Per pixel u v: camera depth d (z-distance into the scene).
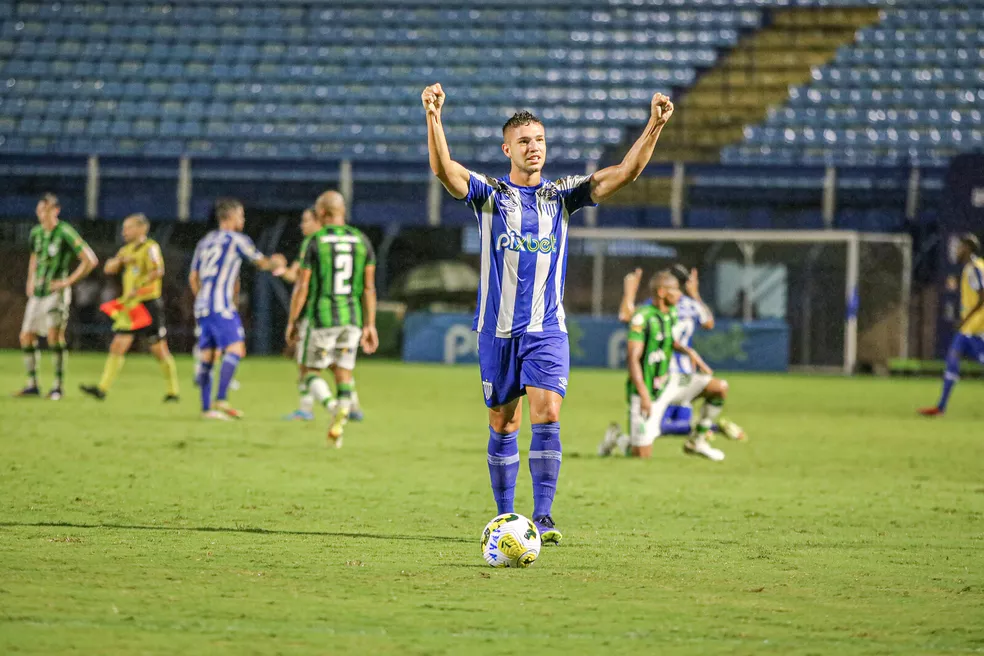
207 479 28.92
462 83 125.94
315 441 39.62
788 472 34.06
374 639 13.08
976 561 19.42
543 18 129.50
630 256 105.56
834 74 124.75
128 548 18.84
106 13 132.50
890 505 27.22
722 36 127.06
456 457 35.66
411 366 95.94
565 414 55.62
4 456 32.69
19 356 95.19
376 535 21.02
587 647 12.94
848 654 12.83
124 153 121.19
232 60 128.50
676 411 38.38
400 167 107.31
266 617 14.05
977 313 57.66
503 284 19.86
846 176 106.12
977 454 40.84
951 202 99.62
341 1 131.88
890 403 67.81
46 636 12.84
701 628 13.96
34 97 125.50
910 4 127.31
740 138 120.88
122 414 48.03
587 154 120.38
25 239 105.50
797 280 104.38
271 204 108.12
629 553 19.59
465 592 15.90
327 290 36.97
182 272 104.81
